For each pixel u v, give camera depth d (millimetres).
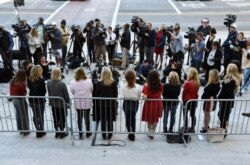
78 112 7977
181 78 11719
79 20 22656
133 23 13164
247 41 11031
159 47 13148
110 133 8023
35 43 12664
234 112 9133
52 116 8547
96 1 28781
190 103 7945
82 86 7758
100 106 7824
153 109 7828
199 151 7531
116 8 26219
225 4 28000
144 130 8523
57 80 7758
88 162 6996
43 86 7941
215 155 7367
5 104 10047
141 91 8094
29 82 7875
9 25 21141
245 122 9008
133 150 7543
